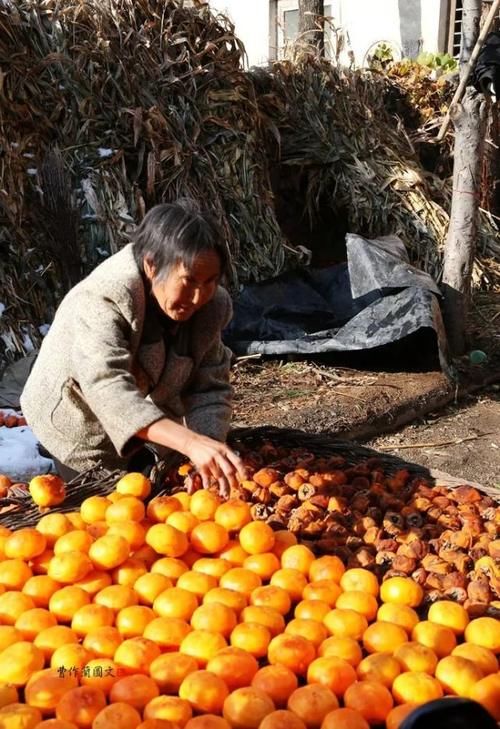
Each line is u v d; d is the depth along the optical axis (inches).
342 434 198.4
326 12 509.4
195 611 80.2
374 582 86.4
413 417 217.5
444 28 465.4
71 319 104.7
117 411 95.4
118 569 88.0
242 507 95.7
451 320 253.9
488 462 193.0
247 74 308.7
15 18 240.7
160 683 71.8
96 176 247.3
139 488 99.8
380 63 394.0
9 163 231.8
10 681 72.4
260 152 299.0
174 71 277.9
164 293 99.4
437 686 69.9
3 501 102.2
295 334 245.9
